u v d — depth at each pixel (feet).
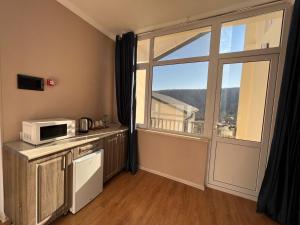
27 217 4.85
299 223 5.59
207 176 8.51
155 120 9.98
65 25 7.39
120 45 10.04
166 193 7.80
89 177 6.68
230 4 7.13
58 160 5.53
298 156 5.72
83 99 8.74
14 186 5.23
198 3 7.07
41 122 5.69
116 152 8.95
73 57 7.95
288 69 5.82
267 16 6.93
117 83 10.17
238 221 6.16
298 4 5.59
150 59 9.74
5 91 5.54
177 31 8.80
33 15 6.13
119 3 7.27
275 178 6.16
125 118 10.10
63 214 5.98
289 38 5.81
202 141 8.13
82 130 7.94
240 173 7.72
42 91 6.69
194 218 6.23
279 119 6.05
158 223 5.90
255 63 7.23
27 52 6.06
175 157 9.05
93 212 6.31
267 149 7.09
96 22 9.00
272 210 6.23
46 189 5.22
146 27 9.36
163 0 6.94
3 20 5.32
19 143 5.69
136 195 7.54
